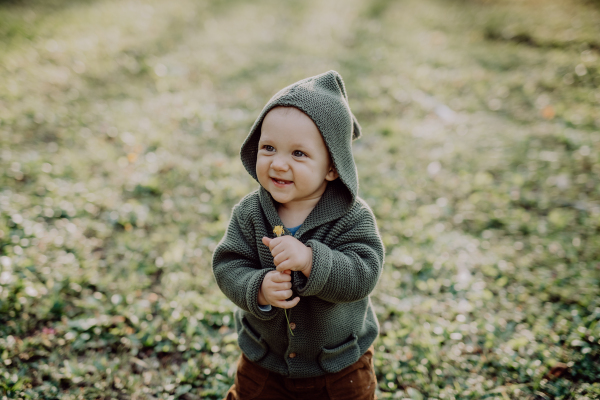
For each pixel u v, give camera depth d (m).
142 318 3.01
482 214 4.21
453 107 6.48
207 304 3.10
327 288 1.68
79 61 7.00
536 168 4.92
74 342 2.80
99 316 3.01
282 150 1.67
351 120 1.80
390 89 6.77
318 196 1.85
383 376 2.68
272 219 1.82
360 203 1.90
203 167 4.79
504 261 3.61
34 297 3.05
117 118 5.69
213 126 5.71
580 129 5.69
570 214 4.16
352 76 7.20
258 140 1.90
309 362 1.93
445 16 10.87
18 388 2.46
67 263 3.42
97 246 3.70
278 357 1.96
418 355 2.79
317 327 1.85
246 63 7.74
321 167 1.70
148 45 8.05
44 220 3.87
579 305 3.13
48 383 2.54
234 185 4.48
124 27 8.67
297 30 9.80
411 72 7.45
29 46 7.19
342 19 10.71
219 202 4.26
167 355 2.81
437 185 4.64
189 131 5.58
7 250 3.42
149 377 2.62
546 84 7.00
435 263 3.57
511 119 6.13
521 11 11.04
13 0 9.34
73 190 4.26
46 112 5.58
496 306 3.19
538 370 2.64
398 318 3.09
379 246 1.85
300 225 1.83
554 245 3.78
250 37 9.09
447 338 2.91
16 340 2.78
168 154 5.04
